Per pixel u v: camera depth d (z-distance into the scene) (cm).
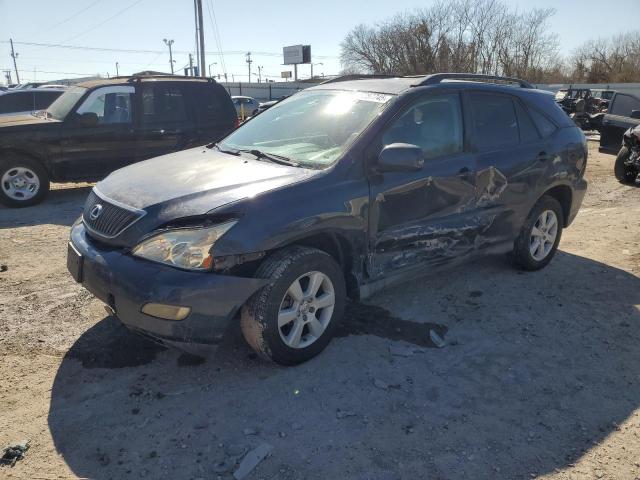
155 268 300
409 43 4850
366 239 367
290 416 299
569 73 6444
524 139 483
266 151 402
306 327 352
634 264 555
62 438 280
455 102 432
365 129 372
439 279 503
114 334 387
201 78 911
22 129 769
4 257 554
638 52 6159
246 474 256
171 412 302
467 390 328
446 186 409
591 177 1099
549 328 412
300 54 5947
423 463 267
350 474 258
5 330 390
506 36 4600
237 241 304
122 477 254
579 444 285
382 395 321
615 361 367
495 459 271
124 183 362
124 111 835
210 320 300
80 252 338
